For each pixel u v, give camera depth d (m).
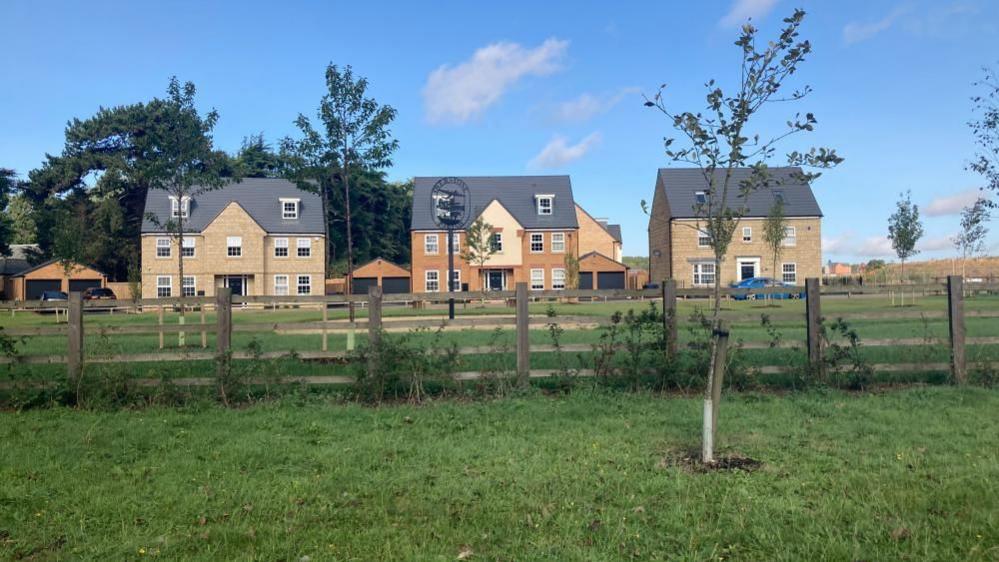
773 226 51.09
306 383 9.62
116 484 5.94
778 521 4.92
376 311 9.70
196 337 19.33
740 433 7.41
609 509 5.23
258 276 52.19
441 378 9.44
